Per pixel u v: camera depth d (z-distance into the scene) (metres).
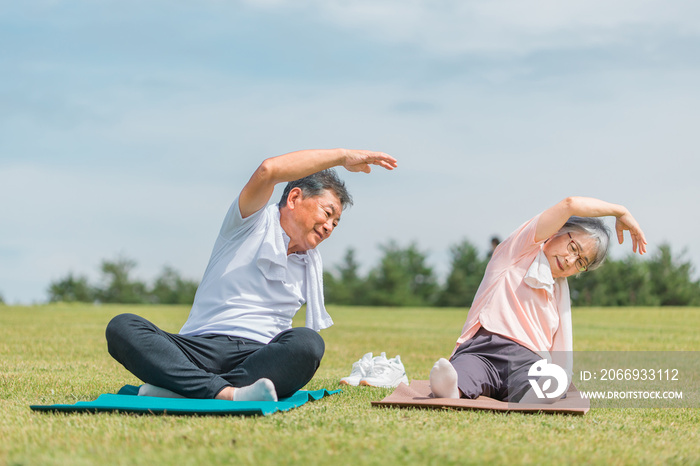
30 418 3.14
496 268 4.45
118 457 2.45
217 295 3.98
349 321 17.06
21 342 7.85
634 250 4.30
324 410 3.44
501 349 4.16
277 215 4.12
